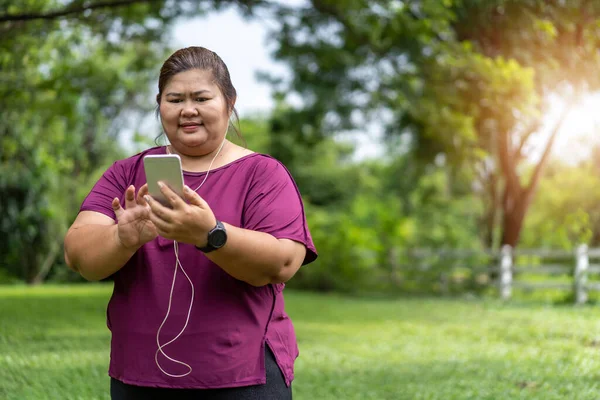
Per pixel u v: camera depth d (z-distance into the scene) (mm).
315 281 20281
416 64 15562
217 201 2465
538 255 18234
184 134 2467
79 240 2441
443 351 8430
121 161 2688
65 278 24953
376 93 18500
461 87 14828
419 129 21219
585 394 5762
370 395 5832
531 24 14406
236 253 2252
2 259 23828
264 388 2436
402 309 14383
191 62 2473
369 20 11914
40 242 23141
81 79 12250
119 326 2453
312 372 6863
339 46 16953
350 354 8109
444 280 19453
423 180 29688
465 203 32844
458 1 12742
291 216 2455
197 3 13047
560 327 10828
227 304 2393
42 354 7164
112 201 2523
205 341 2369
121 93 30609
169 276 2404
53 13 9336
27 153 21438
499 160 20656
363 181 39250
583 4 14258
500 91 13750
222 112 2480
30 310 12227
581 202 27422
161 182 2188
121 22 12891
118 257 2352
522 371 6941
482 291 19156
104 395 5355
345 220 21953
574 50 14930
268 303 2490
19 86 12102
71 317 11102
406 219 29172
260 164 2521
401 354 8180
